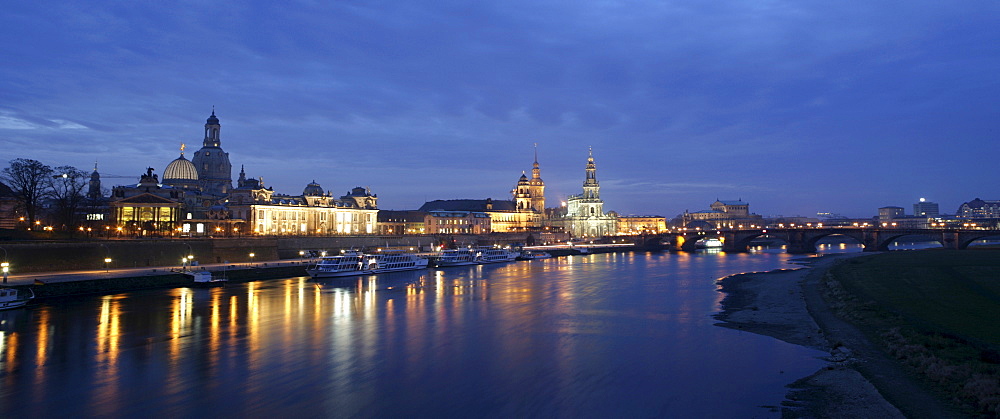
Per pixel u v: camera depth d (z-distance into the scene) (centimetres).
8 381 5903
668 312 9788
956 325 7062
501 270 19638
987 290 9962
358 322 8956
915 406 4656
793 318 8819
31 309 10019
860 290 10388
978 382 4809
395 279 16162
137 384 5788
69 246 13912
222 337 7825
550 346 7275
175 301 11144
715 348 7025
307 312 9906
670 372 6047
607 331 8181
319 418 4875
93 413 5041
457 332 8156
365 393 5475
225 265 16488
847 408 4772
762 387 5466
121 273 13500
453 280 15862
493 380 5847
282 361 6581
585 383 5728
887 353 6291
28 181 17062
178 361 6600
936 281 11244
